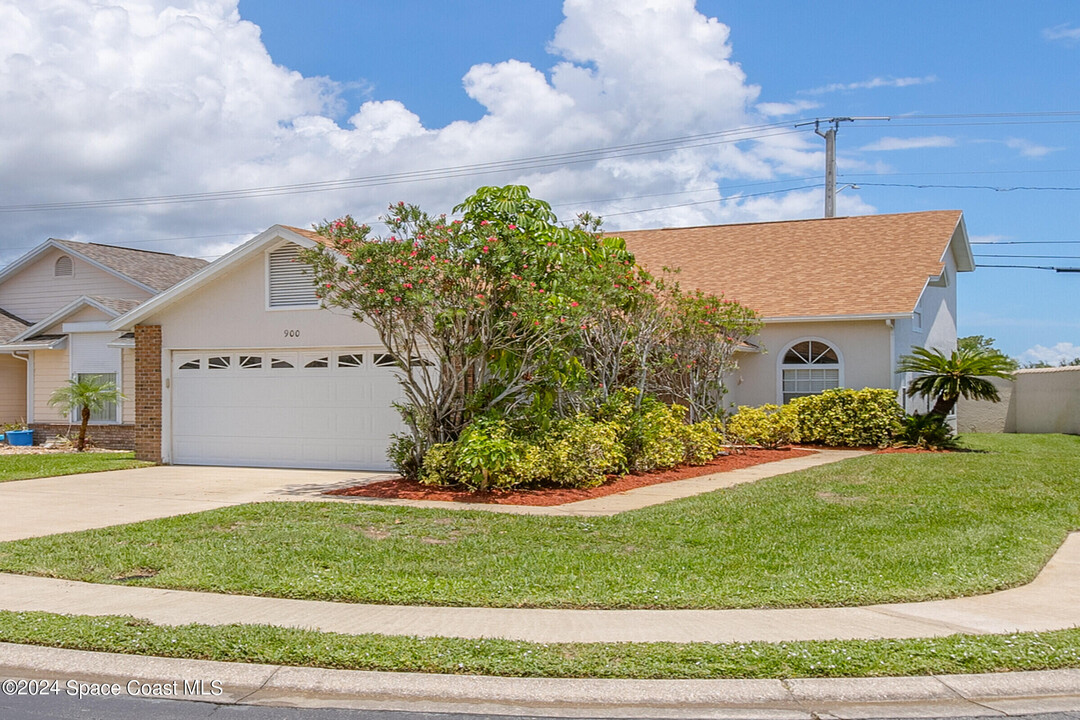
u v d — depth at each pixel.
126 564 8.55
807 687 5.55
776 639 6.31
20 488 14.59
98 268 27.06
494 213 14.16
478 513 11.25
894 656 5.92
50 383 25.59
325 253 13.45
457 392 14.03
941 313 26.69
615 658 5.90
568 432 13.83
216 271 17.55
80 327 24.30
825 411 21.17
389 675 5.73
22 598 7.48
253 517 11.13
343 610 7.09
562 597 7.29
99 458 20.06
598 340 15.98
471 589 7.53
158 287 26.56
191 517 11.13
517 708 5.38
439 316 13.05
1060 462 17.12
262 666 5.91
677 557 8.73
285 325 17.31
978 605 7.25
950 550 9.01
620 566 8.37
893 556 8.73
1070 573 8.44
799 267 24.64
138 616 6.91
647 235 29.53
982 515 11.08
